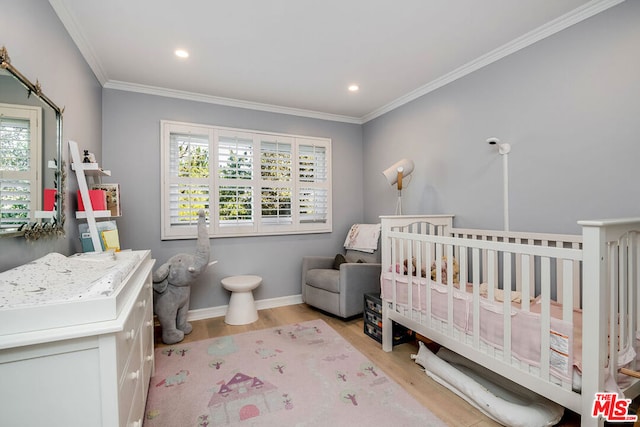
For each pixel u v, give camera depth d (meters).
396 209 3.31
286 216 3.45
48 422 0.81
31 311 0.79
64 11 1.67
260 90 2.92
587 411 1.11
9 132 1.14
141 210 2.80
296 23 1.87
